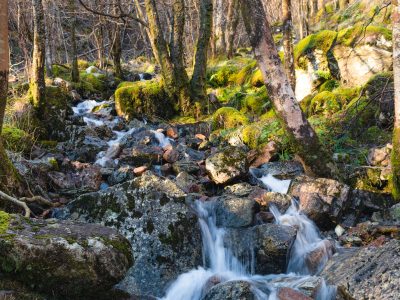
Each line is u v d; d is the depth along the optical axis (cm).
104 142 862
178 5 1084
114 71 1552
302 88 998
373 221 545
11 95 1005
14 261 300
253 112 1024
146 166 717
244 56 1678
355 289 374
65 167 671
